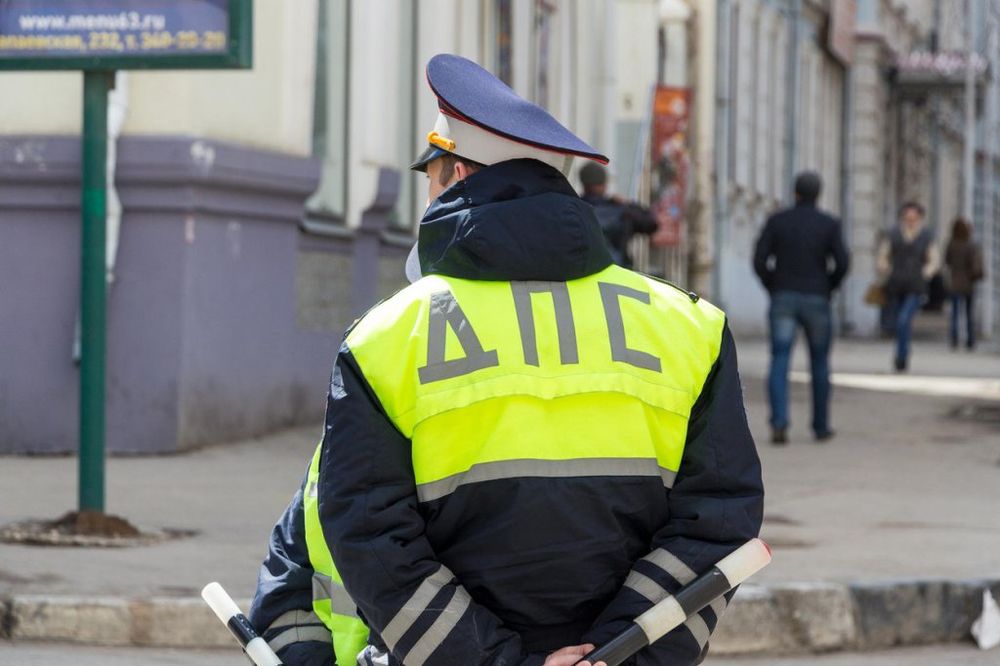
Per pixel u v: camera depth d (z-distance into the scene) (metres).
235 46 12.70
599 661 4.20
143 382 17.58
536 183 4.41
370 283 22.72
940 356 43.03
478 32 27.61
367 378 4.30
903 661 11.14
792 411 26.22
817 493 16.91
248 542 12.92
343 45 21.58
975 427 24.02
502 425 4.26
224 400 18.44
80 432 12.96
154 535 12.98
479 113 4.39
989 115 73.38
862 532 14.27
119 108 17.30
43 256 17.77
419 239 4.47
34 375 17.83
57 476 16.20
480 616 4.23
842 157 65.38
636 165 38.12
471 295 4.36
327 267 21.19
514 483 4.24
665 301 4.55
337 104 21.52
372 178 21.97
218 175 17.61
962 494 17.00
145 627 10.63
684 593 4.28
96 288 12.84
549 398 4.29
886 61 68.62
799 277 21.73
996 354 44.72
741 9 50.62
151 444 17.56
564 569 4.29
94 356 12.86
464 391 4.27
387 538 4.21
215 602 4.82
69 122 17.66
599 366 4.35
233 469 16.84
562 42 33.12
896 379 33.50
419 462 4.28
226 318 18.41
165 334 17.55
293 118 19.47
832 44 60.34
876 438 22.45
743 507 4.42
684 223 43.84
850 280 63.25
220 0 12.75
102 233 12.80
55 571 11.63
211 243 17.97
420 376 4.28
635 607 4.31
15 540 12.66
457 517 4.28
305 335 20.47
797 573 12.11
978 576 12.11
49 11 12.86
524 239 4.35
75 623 10.66
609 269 4.54
